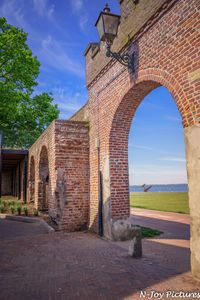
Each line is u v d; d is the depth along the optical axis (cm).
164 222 1048
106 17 597
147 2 563
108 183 727
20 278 418
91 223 827
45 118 2127
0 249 610
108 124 749
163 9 515
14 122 2008
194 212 409
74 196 856
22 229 866
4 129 1936
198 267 397
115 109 712
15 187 2336
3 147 1773
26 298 343
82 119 1016
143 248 616
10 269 464
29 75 1941
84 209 863
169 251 584
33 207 1330
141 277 416
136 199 2545
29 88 1994
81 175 880
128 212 729
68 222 834
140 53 595
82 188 873
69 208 842
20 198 1955
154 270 450
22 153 1666
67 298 342
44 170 1275
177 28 477
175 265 478
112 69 740
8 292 363
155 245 649
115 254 557
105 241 688
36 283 396
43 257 539
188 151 430
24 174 1712
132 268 462
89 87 920
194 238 406
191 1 446
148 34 567
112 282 397
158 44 530
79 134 899
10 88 1839
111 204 711
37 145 1326
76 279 411
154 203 1997
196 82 424
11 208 1186
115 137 743
